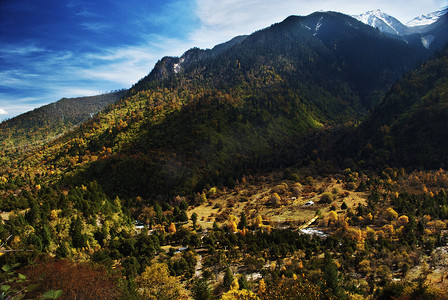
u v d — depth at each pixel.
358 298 57.91
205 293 58.22
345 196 157.75
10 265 10.65
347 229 111.81
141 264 89.75
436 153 183.12
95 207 123.50
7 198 119.88
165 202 179.25
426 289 52.72
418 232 102.81
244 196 181.38
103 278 38.31
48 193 134.38
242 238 113.44
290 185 189.88
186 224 147.25
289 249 97.69
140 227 143.25
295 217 139.88
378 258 84.94
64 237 96.56
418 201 131.62
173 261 91.25
